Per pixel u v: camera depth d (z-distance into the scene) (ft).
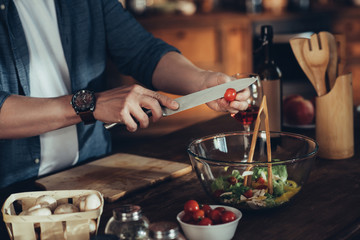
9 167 4.77
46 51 4.95
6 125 3.90
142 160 4.43
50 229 2.68
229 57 14.32
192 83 4.74
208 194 3.28
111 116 3.68
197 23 14.05
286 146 3.59
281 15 14.15
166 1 14.64
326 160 4.31
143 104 3.66
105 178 3.98
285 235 2.89
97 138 5.49
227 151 3.64
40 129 3.92
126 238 2.44
